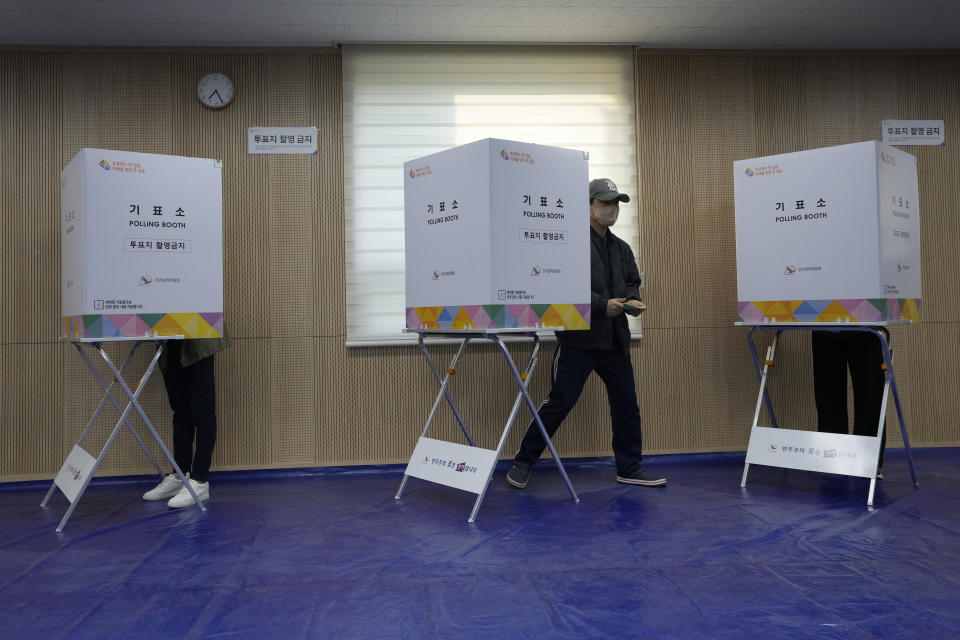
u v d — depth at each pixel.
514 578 2.29
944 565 2.37
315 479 4.05
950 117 4.62
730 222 4.47
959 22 4.15
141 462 4.05
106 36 4.00
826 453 3.40
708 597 2.10
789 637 1.81
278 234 4.20
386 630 1.89
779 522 2.93
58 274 4.07
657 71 4.45
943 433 4.57
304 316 4.20
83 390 4.04
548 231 3.14
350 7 3.75
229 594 2.18
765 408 4.45
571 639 1.82
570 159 3.23
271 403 4.16
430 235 3.27
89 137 4.10
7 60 4.07
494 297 2.95
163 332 3.15
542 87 4.37
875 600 2.06
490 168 2.95
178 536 2.87
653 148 4.43
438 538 2.77
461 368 4.27
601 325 3.55
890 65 4.59
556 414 3.60
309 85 4.24
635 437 3.74
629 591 2.16
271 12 3.78
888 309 3.35
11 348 4.02
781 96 4.52
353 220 4.23
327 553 2.59
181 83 4.17
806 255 3.51
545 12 3.88
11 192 4.04
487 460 3.09
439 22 3.97
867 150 3.34
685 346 4.41
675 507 3.21
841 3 3.88
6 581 2.34
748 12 3.96
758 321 3.66
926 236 4.60
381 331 4.23
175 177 3.19
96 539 2.84
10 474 3.99
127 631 1.91
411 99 4.29
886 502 3.25
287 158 4.21
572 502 3.34
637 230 4.40
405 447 4.24
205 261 3.24
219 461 4.11
